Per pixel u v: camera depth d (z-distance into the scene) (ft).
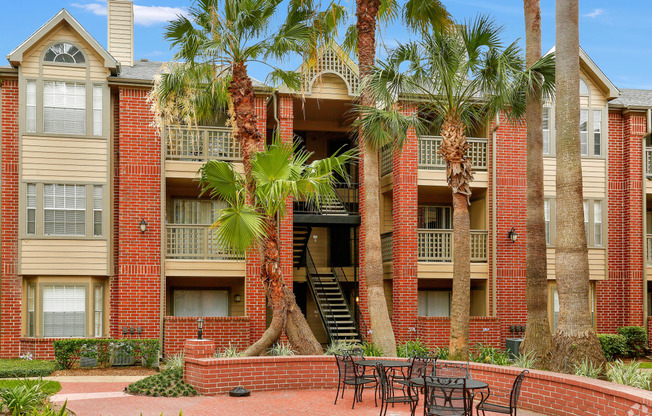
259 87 69.46
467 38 51.03
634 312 76.28
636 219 77.15
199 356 46.19
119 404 40.78
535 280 53.52
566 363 43.39
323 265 82.38
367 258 57.67
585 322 44.04
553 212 74.54
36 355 62.69
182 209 75.25
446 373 36.45
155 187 66.95
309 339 53.26
